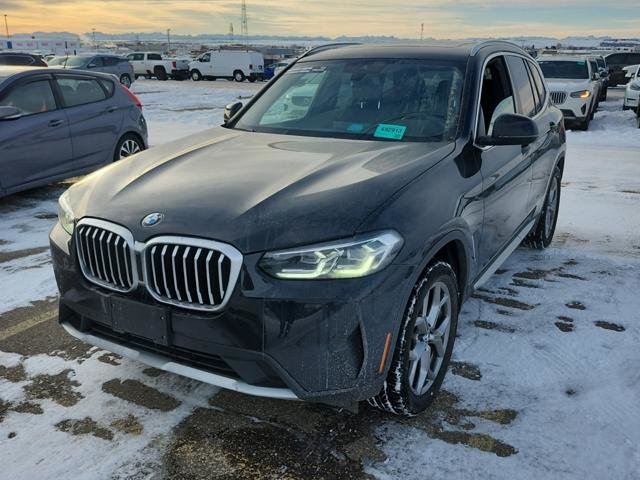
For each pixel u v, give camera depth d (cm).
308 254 230
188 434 271
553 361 335
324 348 232
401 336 255
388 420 283
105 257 264
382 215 244
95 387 308
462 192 296
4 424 277
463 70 367
